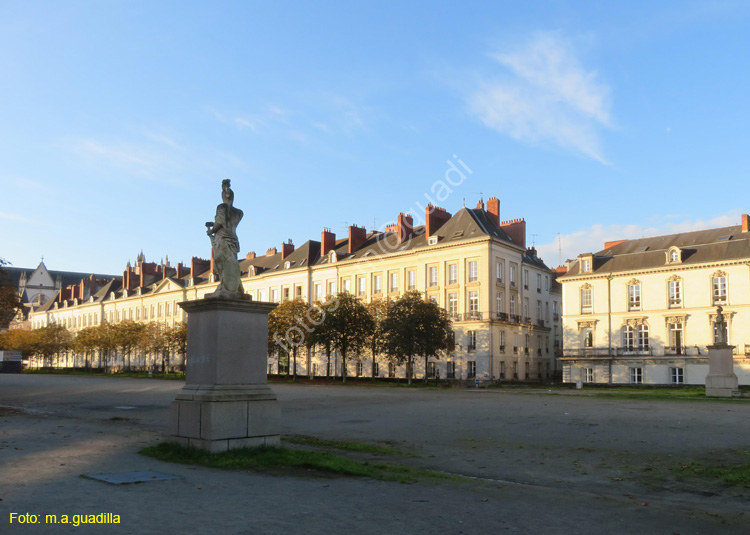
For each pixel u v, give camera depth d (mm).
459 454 14711
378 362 74375
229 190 13562
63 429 18688
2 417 23438
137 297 120688
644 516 8547
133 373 98688
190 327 13383
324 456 12648
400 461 13617
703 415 24172
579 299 67125
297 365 85250
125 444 14594
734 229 61469
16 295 43125
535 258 81875
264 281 93312
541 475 12109
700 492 10617
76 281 192125
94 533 6742
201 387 12703
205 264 112875
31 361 153125
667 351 60656
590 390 51562
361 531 7172
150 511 7738
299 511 8016
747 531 7859
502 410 27031
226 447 12250
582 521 8117
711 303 58688
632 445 16156
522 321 72062
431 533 7230
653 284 62438
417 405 30500
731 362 36781
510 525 7750
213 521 7344
